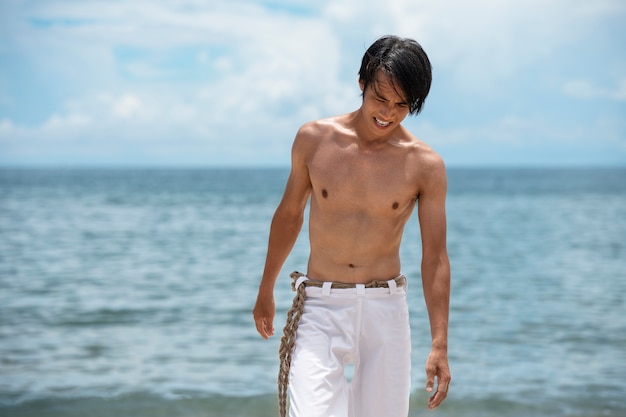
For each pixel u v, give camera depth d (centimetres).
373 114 294
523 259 1698
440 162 309
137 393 641
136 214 3081
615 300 1130
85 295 1155
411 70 285
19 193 5047
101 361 750
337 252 310
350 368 703
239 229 2397
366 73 292
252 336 867
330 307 307
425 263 307
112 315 996
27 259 1609
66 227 2392
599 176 14038
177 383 671
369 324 304
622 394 645
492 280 1369
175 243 1969
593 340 852
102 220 2709
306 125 321
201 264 1557
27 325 927
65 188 6175
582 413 595
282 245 329
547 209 3697
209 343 832
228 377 694
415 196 311
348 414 309
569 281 1342
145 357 767
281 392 315
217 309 1041
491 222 2897
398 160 307
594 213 3350
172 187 7100
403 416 312
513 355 784
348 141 311
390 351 307
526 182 9869
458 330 913
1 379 680
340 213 309
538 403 618
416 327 902
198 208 3562
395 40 291
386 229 309
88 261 1588
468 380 687
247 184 8350
